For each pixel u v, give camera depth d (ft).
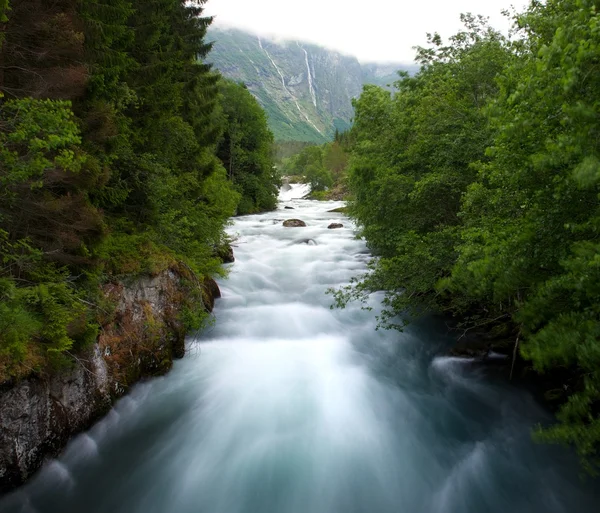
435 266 34.22
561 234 17.31
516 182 19.08
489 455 25.27
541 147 17.17
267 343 38.83
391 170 46.32
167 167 48.62
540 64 14.97
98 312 25.99
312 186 278.05
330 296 50.88
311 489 22.44
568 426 17.15
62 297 21.94
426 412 29.50
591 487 22.16
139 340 29.45
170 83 49.24
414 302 36.42
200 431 26.37
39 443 19.99
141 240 35.35
